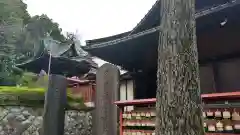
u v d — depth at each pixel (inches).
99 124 273.3
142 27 324.8
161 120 89.3
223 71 267.7
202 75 288.5
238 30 216.5
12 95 249.8
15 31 836.0
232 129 148.0
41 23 1161.4
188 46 92.4
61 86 258.4
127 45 281.9
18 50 925.8
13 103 249.4
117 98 274.4
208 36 233.9
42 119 266.8
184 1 97.9
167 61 92.9
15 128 247.0
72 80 366.9
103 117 272.7
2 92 246.5
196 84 89.8
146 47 286.0
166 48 94.7
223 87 263.7
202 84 286.2
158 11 307.1
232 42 239.9
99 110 276.8
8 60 706.2
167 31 96.5
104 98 277.9
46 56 397.7
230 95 146.5
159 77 95.8
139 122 205.0
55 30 1219.9
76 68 427.2
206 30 222.2
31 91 267.4
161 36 100.7
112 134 264.5
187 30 94.5
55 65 415.8
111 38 343.0
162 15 102.8
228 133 149.4
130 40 265.6
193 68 90.8
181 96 86.7
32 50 981.2
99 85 283.7
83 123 317.1
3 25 754.8
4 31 741.3
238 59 256.2
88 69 436.1
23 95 257.9
